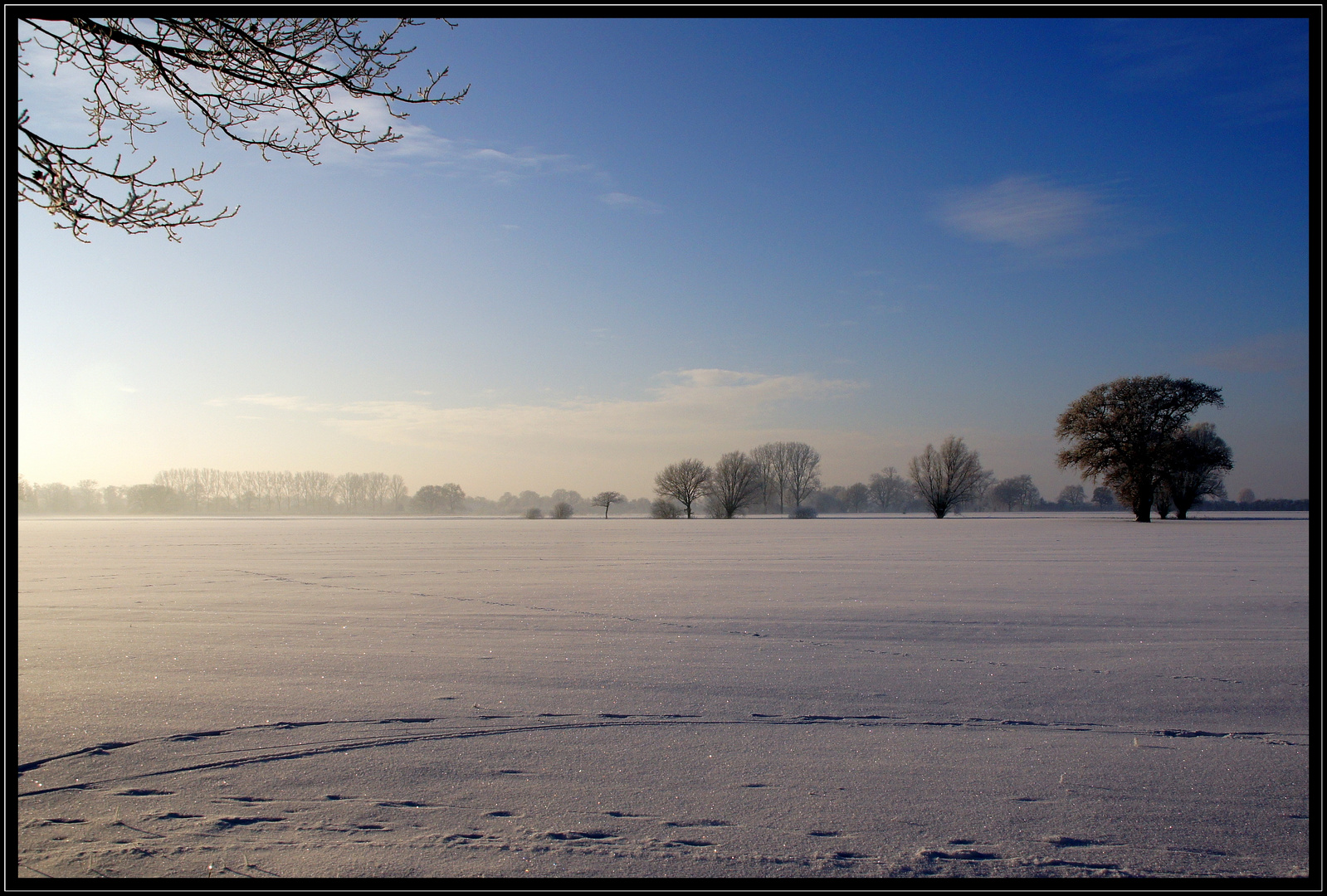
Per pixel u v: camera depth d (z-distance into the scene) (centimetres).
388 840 452
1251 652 1005
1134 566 2327
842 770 570
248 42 527
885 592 1672
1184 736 655
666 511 10438
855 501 16200
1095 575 2034
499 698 780
